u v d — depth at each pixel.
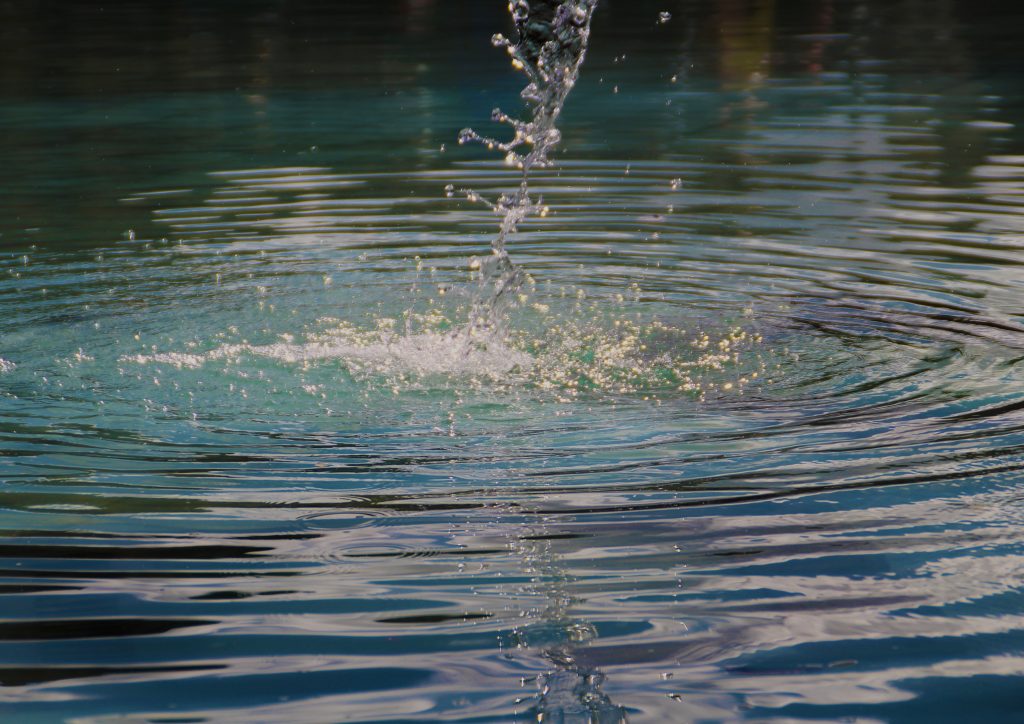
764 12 64.00
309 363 14.82
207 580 9.06
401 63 45.47
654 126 32.06
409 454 11.80
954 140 29.27
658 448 11.88
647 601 8.68
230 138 31.06
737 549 9.51
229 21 62.00
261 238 21.30
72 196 24.61
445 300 17.62
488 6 68.38
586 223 22.19
